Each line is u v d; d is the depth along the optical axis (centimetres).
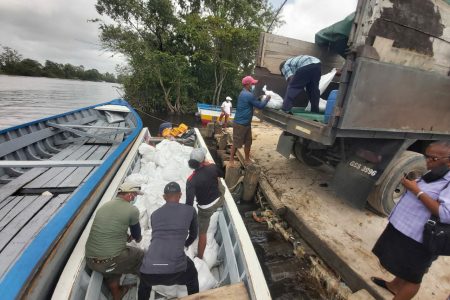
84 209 237
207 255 256
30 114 1577
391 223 204
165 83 1738
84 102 2636
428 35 262
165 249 178
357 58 240
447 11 265
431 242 171
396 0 232
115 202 205
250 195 472
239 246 227
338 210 371
